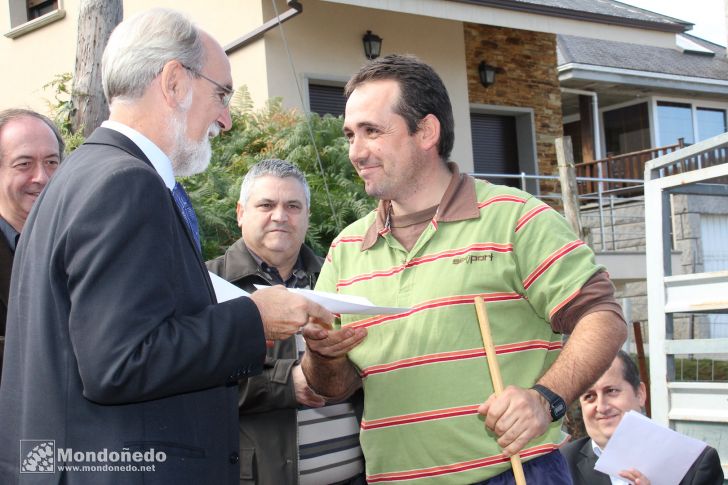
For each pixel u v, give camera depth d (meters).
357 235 2.54
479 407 2.03
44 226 1.87
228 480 2.01
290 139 6.54
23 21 11.99
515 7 10.30
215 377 1.83
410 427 2.25
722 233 12.97
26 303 1.87
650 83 17.06
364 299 2.17
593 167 16.80
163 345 1.73
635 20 12.12
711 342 3.98
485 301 2.23
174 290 1.84
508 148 12.25
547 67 12.48
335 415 3.22
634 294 13.38
